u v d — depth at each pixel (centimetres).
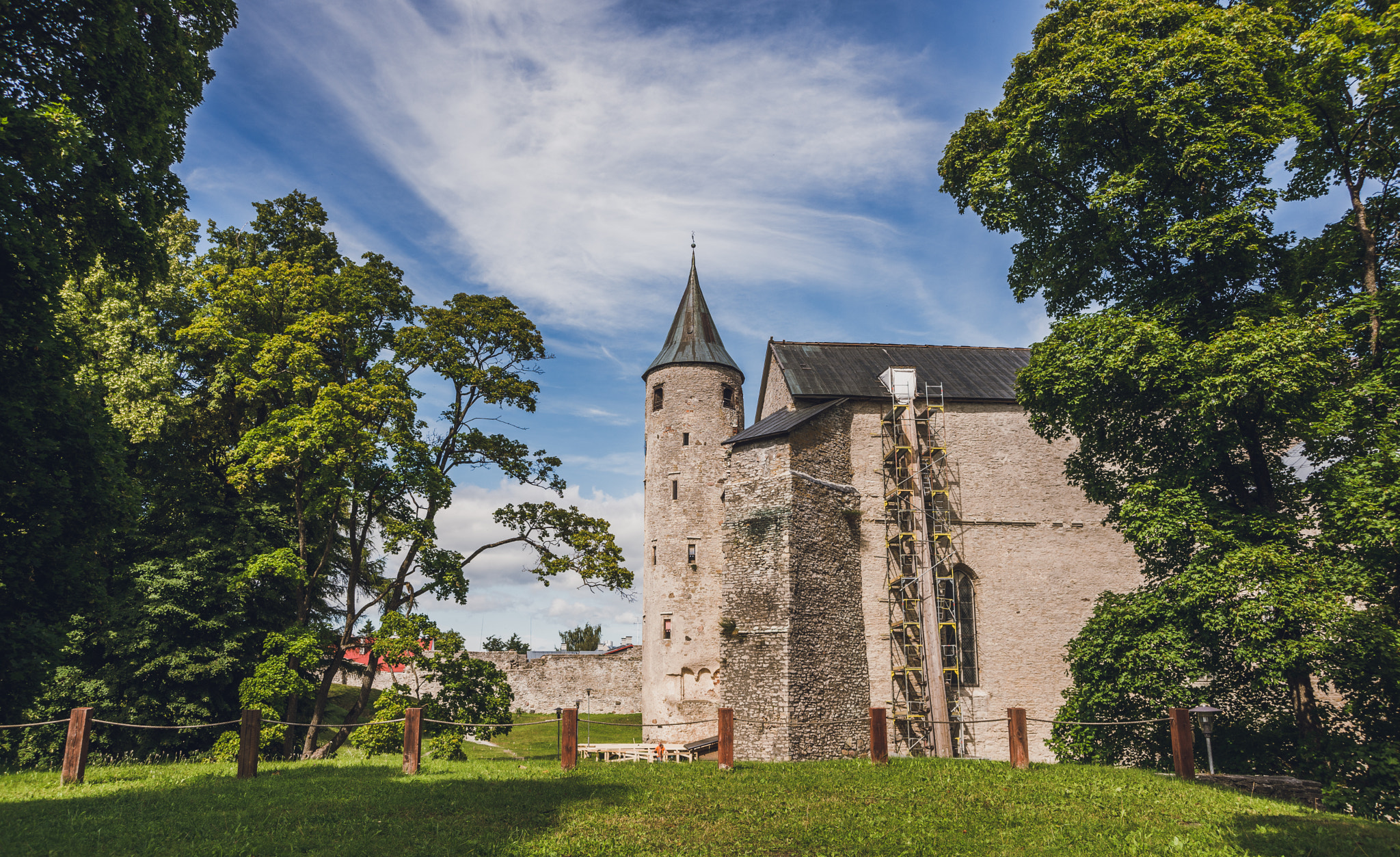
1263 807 1080
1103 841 910
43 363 1212
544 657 4738
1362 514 1424
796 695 2373
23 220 1124
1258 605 1441
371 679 2545
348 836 911
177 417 2497
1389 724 1519
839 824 978
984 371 3203
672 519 3250
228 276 2664
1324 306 1645
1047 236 2023
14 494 1188
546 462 2958
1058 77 1780
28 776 1374
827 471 2739
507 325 2797
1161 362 1562
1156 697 1652
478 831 931
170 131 1425
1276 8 1777
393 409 2416
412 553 2595
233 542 2450
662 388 3459
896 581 2734
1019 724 1379
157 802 1091
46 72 1217
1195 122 1645
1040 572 2844
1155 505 1658
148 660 2278
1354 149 1709
